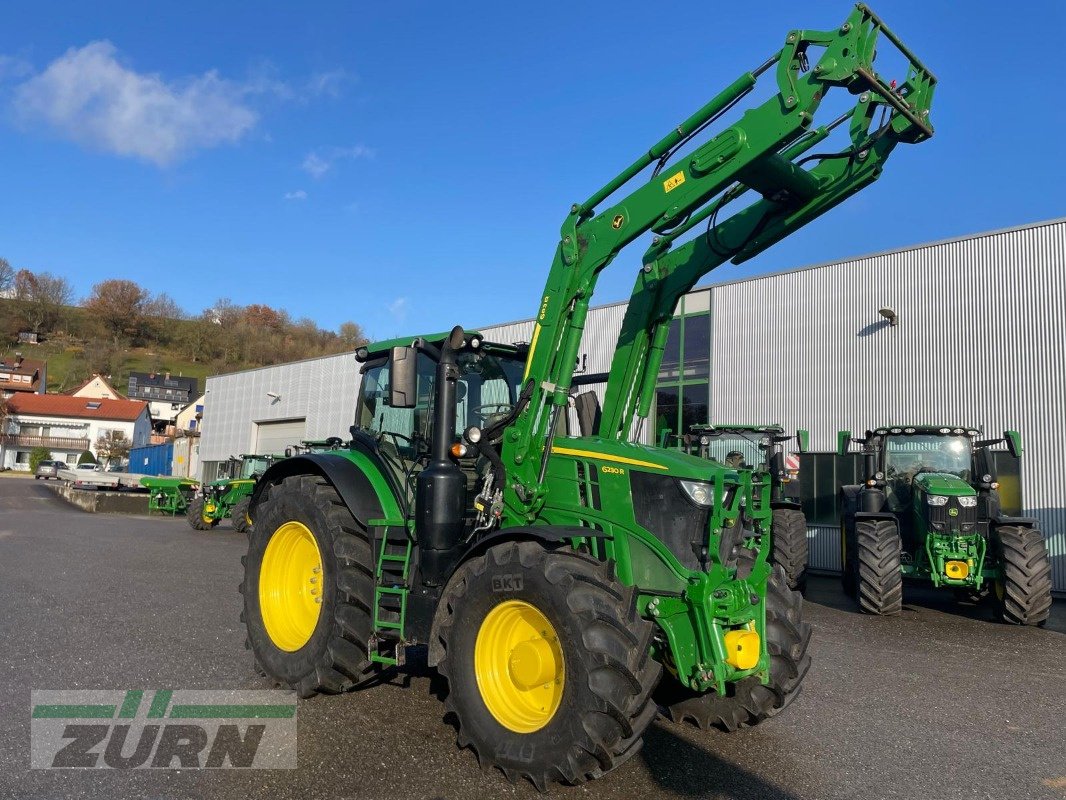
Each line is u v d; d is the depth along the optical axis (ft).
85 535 48.75
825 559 46.60
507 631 12.38
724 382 52.13
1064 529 38.60
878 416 45.16
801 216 14.87
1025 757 13.58
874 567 29.22
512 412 14.47
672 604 12.10
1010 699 17.63
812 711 15.96
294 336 344.28
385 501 15.25
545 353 14.32
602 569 11.72
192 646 19.06
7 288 326.44
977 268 42.57
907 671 20.16
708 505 12.35
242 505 57.62
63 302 333.42
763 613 12.69
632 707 10.70
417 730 13.57
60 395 247.29
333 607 14.65
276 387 96.02
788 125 12.66
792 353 49.19
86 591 26.73
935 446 32.76
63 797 10.65
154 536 51.13
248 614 16.79
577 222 14.83
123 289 331.57
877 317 45.83
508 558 12.10
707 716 14.08
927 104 13.96
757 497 13.71
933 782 12.26
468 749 12.78
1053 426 39.34
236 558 39.17
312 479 16.40
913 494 31.73
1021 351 40.65
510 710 12.00
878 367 45.52
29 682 15.62
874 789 11.87
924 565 30.58
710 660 11.60
